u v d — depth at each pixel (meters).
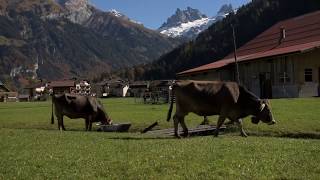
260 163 12.80
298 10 137.88
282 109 31.39
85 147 16.36
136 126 27.52
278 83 54.66
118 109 44.31
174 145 16.41
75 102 27.58
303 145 16.22
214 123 26.17
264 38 73.75
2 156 14.80
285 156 13.80
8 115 43.19
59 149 16.08
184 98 20.61
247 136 21.06
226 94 20.30
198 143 16.95
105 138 19.98
